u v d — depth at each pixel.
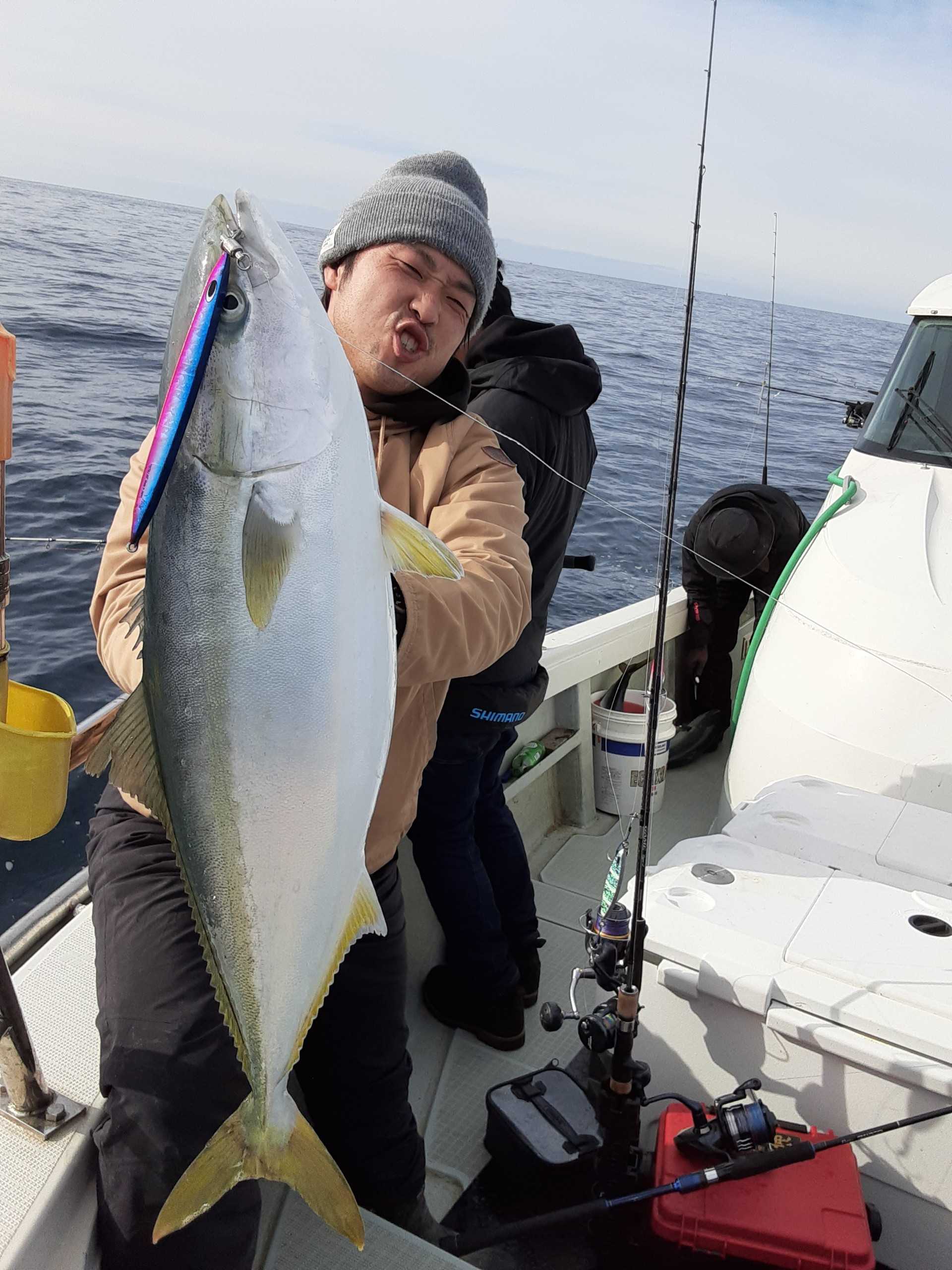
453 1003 2.58
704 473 9.08
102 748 1.23
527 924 2.69
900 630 2.84
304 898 1.23
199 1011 1.45
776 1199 1.72
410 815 1.84
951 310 3.24
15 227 31.00
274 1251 1.71
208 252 1.14
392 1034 1.84
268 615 1.13
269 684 1.15
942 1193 1.73
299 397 1.12
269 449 1.11
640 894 1.81
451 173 1.88
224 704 1.16
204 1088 1.42
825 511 3.30
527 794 3.53
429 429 1.79
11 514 6.67
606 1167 1.94
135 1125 1.41
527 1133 2.04
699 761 4.23
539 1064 2.51
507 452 2.27
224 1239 1.43
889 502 3.14
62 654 5.11
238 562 1.13
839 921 1.98
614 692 3.79
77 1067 1.60
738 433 11.32
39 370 11.16
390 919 1.83
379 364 1.71
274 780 1.18
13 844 3.85
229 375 1.10
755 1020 1.86
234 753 1.17
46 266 20.56
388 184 1.74
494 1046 2.54
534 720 3.50
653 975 1.96
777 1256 1.66
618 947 1.96
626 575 6.80
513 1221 2.02
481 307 1.82
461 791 2.37
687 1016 1.93
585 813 3.70
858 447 3.40
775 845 2.30
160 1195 1.40
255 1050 1.26
